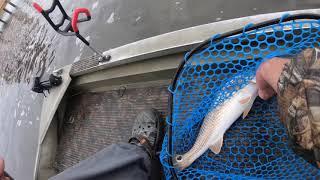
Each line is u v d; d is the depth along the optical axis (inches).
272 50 25.6
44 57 56.1
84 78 40.9
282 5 31.6
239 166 29.2
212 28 28.2
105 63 35.5
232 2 34.4
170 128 26.2
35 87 42.7
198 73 28.1
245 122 29.2
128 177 26.9
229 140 29.8
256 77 23.7
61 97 41.1
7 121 57.7
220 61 26.8
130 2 43.3
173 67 30.5
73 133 44.3
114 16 44.8
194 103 28.7
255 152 28.8
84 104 44.1
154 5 40.5
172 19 38.2
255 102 28.8
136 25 41.3
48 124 42.1
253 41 25.7
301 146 15.4
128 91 38.4
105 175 26.5
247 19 27.5
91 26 47.6
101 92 42.1
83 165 27.6
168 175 27.4
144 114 33.4
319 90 13.7
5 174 29.9
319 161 14.3
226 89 28.4
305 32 24.1
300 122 14.9
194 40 28.3
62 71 42.9
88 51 45.9
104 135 40.0
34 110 51.9
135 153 28.1
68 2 57.3
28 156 48.9
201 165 29.6
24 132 52.0
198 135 28.9
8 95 62.0
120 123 38.4
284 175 26.9
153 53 30.7
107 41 43.8
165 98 34.4
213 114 29.0
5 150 54.8
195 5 36.9
